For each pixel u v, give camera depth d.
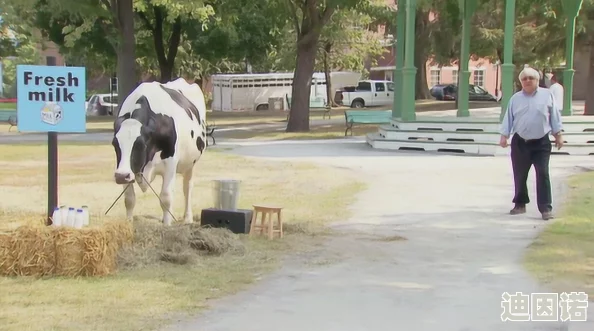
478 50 41.94
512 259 7.84
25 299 6.15
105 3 25.66
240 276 7.10
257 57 41.72
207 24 35.47
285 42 50.00
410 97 21.42
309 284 6.86
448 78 65.56
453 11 34.47
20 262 6.88
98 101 49.50
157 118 8.32
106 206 11.10
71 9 23.48
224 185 9.29
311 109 48.25
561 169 15.44
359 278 7.09
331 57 52.03
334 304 6.22
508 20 19.28
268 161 17.64
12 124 30.81
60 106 7.54
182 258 7.55
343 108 50.62
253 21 38.44
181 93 9.32
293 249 8.34
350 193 12.55
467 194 12.38
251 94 52.34
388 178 14.47
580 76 52.91
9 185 13.44
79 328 5.45
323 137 25.47
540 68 41.25
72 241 6.84
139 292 6.43
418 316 5.88
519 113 10.02
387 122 26.36
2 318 5.65
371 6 32.75
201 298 6.33
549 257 7.84
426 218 10.27
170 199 8.70
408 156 18.72
